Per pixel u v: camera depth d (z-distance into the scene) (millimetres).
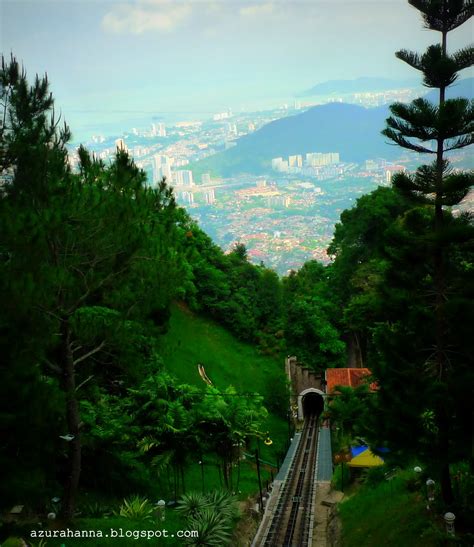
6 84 23578
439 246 19328
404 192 20500
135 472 29125
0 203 19672
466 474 21891
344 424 39125
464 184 18984
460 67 19406
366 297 53500
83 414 26391
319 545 27250
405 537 20453
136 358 24266
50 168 21531
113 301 22703
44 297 19000
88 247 21672
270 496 35781
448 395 18734
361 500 27594
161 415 27891
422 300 20297
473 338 18891
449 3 19016
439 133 19047
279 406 56844
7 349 17844
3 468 16938
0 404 17188
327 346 64875
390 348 19969
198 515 24047
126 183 22859
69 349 21812
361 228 61438
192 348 57906
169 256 23562
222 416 30422
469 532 18922
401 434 19938
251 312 68062
